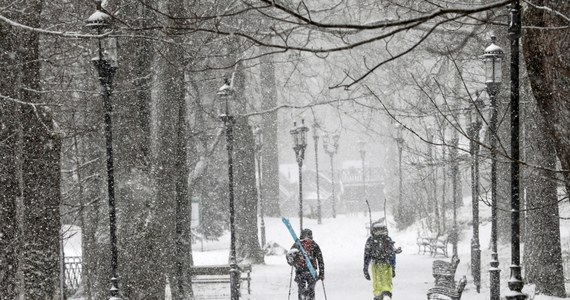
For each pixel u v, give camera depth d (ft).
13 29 81.51
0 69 78.84
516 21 78.59
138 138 136.15
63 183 196.85
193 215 336.70
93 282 157.48
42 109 104.01
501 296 154.71
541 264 154.81
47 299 103.86
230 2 164.96
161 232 134.62
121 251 130.82
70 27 138.21
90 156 177.06
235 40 156.76
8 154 77.51
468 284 184.85
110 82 105.81
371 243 136.87
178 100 152.97
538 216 155.22
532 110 151.33
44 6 137.18
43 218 104.06
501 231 249.75
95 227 158.92
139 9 130.52
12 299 76.95
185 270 179.22
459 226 328.29
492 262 131.75
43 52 142.51
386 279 136.15
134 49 135.23
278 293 188.55
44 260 104.06
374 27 44.60
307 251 136.56
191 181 243.19
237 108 285.84
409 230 373.20
